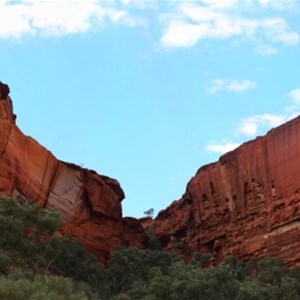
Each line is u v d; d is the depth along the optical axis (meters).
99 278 68.69
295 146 87.12
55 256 55.12
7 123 74.12
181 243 99.44
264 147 91.19
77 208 85.06
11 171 73.31
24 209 54.47
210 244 95.69
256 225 88.69
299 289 62.03
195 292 52.38
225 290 53.25
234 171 94.50
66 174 84.38
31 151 78.31
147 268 71.56
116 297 56.81
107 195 89.81
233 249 90.44
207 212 97.38
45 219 54.16
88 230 85.75
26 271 51.97
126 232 93.75
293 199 85.06
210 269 55.44
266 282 64.44
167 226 105.00
